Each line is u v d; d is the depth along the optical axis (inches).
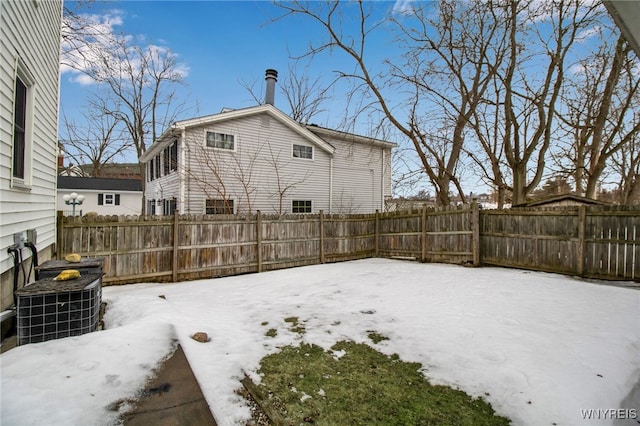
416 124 401.7
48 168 193.9
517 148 359.6
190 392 86.3
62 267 139.8
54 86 210.2
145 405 78.9
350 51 401.1
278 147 491.5
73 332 116.1
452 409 85.5
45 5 180.1
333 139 572.4
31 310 111.1
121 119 745.0
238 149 450.3
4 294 121.6
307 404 87.5
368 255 378.0
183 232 257.6
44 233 185.8
